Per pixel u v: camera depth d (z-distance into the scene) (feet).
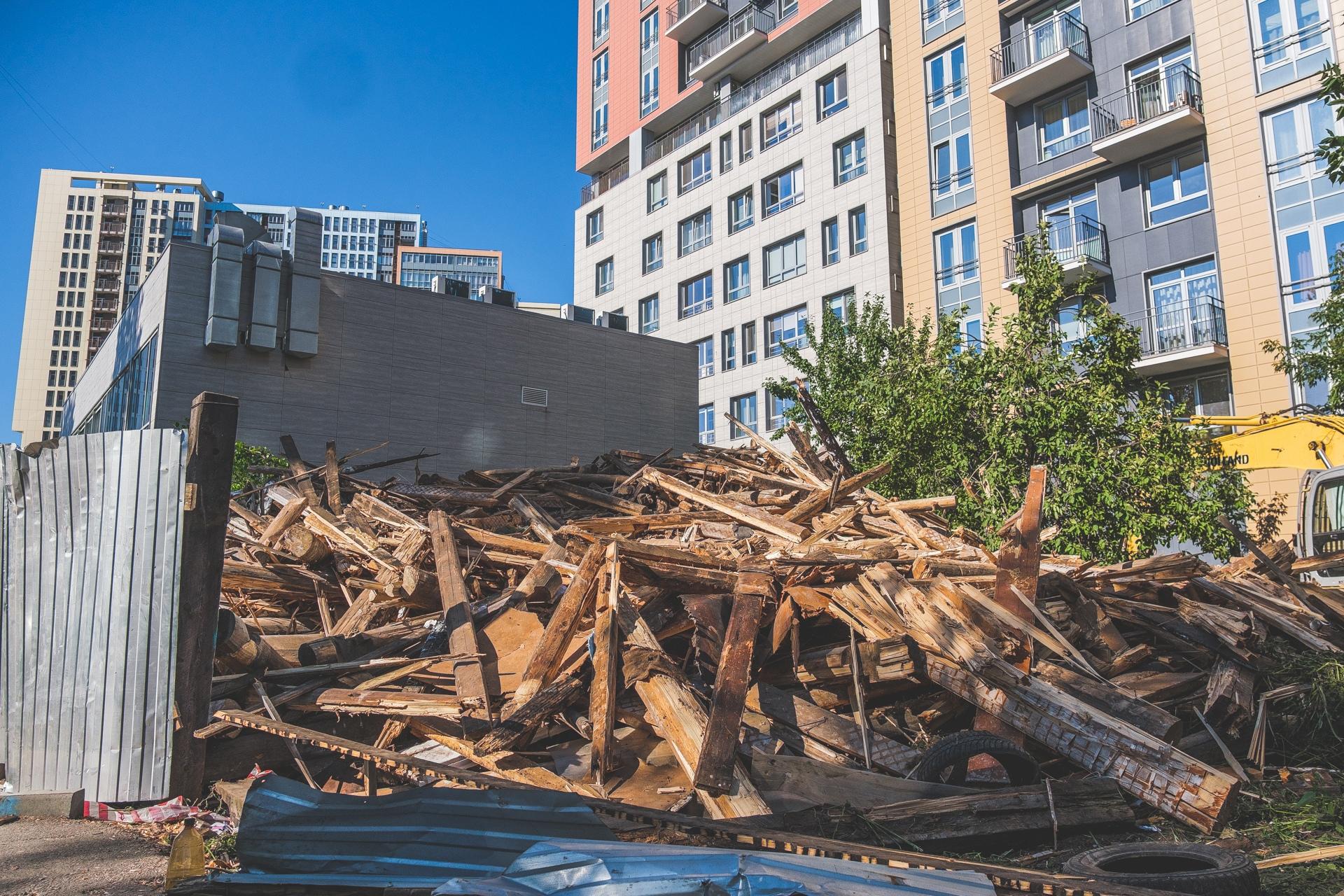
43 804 15.75
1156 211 79.30
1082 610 20.83
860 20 110.93
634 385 89.86
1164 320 77.87
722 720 13.52
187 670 16.28
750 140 123.03
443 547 22.50
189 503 16.67
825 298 109.81
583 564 18.10
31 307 485.15
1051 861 12.28
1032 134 89.71
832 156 110.93
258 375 69.05
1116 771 14.11
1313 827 13.74
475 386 79.51
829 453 37.47
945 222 97.71
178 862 11.55
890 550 24.39
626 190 142.82
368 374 74.02
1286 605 23.40
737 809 12.55
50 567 17.76
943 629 17.02
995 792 13.44
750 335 121.29
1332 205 68.49
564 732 16.39
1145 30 80.64
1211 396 74.74
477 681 16.70
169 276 66.39
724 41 127.03
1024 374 46.39
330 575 24.59
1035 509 19.11
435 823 11.18
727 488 37.47
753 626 15.10
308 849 11.37
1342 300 44.27
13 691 17.58
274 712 16.67
